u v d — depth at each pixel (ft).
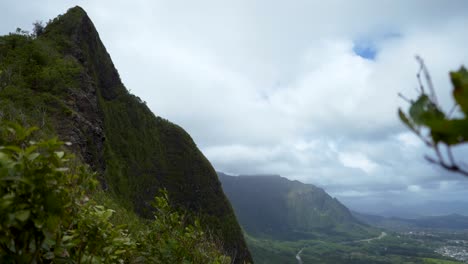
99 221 12.28
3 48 163.22
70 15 305.73
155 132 365.81
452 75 2.47
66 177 10.86
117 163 275.59
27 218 8.20
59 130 109.91
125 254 17.19
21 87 121.08
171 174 341.62
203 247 21.56
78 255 11.44
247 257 309.22
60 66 172.24
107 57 354.74
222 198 357.20
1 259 8.26
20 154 8.63
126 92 362.12
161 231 20.18
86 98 164.86
